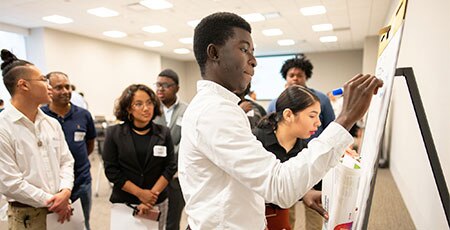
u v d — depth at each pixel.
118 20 5.88
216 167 0.69
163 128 1.84
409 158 2.91
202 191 0.70
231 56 0.70
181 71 12.53
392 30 0.84
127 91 1.73
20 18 5.59
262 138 1.43
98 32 6.97
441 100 1.59
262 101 11.02
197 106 0.70
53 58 6.53
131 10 5.22
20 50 6.39
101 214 3.13
